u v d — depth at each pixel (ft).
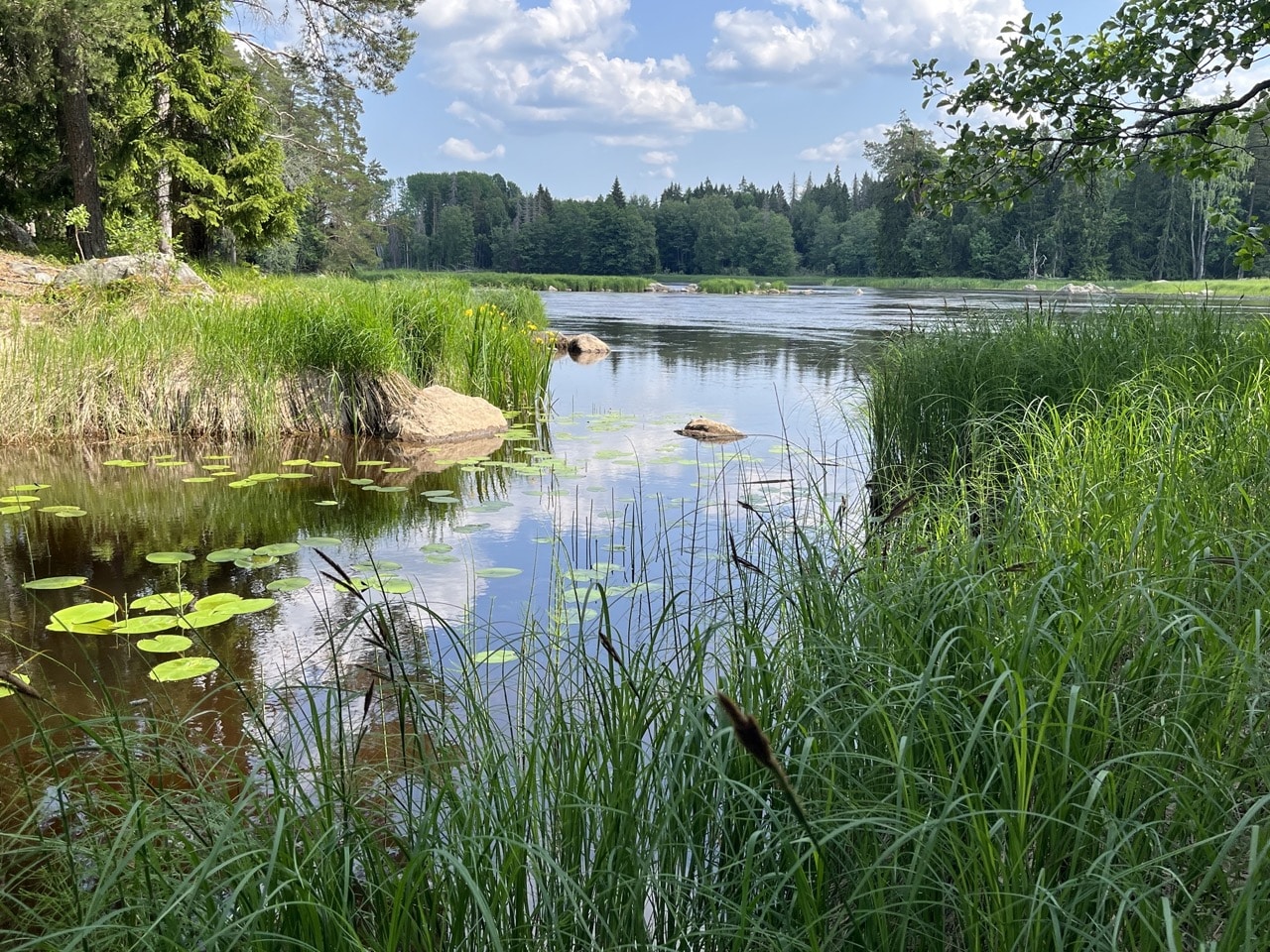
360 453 24.06
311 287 46.98
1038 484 11.07
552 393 35.53
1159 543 8.09
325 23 66.03
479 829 5.89
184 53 58.08
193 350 26.63
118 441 25.07
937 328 24.40
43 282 39.17
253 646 11.22
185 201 61.57
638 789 6.29
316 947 4.88
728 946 5.36
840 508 11.79
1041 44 15.49
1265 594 6.56
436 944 5.50
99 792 7.54
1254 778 5.81
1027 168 16.43
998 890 4.74
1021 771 4.89
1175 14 14.71
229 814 6.01
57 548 15.35
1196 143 15.66
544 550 14.93
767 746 2.78
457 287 54.75
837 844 5.57
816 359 47.03
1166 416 13.09
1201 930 4.76
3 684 5.78
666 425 27.91
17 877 5.99
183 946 4.88
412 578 13.66
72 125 51.80
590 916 5.54
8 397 24.67
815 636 7.37
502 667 10.14
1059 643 6.32
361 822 5.91
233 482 20.42
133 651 11.06
